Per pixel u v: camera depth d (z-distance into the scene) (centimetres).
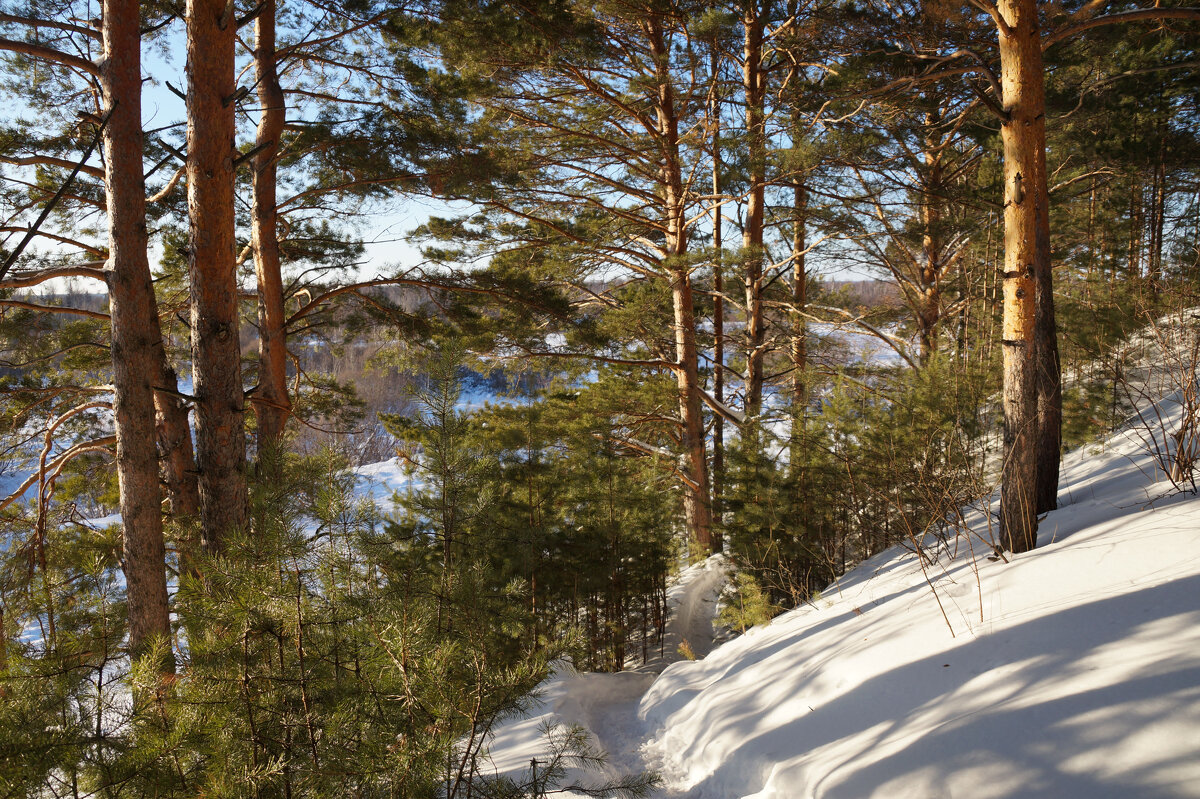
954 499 588
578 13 1037
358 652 312
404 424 1236
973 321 1377
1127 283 1006
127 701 304
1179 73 1208
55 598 341
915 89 891
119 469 584
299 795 282
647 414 1317
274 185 912
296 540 319
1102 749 232
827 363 1745
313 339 1338
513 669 329
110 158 577
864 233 1249
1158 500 435
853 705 364
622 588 852
